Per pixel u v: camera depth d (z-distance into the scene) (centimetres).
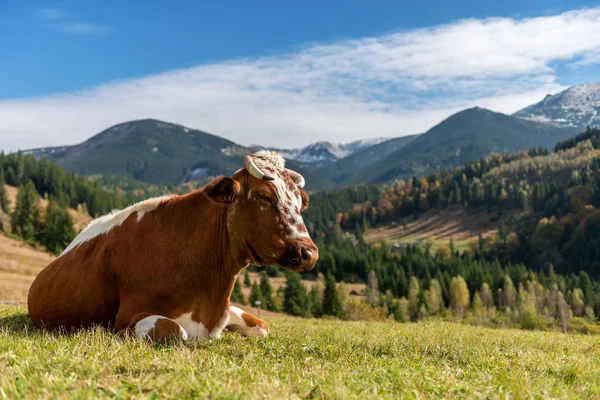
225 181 746
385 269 14775
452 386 476
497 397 436
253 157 786
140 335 705
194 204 816
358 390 450
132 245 805
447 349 748
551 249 18900
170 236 798
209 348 669
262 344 728
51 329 859
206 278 789
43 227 10962
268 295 9319
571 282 13012
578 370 598
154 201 841
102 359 509
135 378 447
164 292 771
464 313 10906
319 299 9350
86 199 18738
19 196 11044
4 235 10625
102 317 816
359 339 827
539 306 10788
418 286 12131
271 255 755
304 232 755
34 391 391
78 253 867
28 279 6106
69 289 836
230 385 425
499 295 12381
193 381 421
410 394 431
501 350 808
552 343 958
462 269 14550
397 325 1465
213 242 790
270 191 759
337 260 16488
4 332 736
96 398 374
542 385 505
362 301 11075
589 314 10656
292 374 494
